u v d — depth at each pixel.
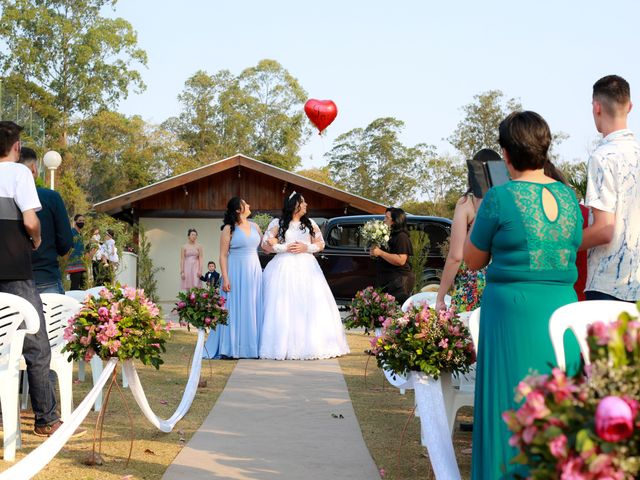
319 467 4.78
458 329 4.32
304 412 6.47
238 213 9.92
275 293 9.91
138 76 50.81
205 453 5.06
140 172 51.69
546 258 3.29
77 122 49.97
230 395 7.20
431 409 4.20
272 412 6.45
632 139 3.94
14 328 4.73
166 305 22.48
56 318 5.59
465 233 4.29
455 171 60.59
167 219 24.41
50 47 48.59
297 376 8.36
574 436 1.85
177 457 4.95
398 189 64.62
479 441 3.39
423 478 4.57
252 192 23.48
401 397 7.23
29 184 5.00
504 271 3.33
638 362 1.91
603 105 3.97
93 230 15.41
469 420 6.06
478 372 3.43
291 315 9.85
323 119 16.56
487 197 3.41
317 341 9.83
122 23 50.28
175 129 64.62
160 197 23.55
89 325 4.80
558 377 1.94
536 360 3.23
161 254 24.36
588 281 4.09
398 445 5.37
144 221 24.33
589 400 1.89
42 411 5.29
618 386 1.89
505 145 3.45
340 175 66.75
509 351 3.28
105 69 49.69
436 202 61.78
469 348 4.34
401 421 6.16
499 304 3.33
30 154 5.90
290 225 10.05
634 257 3.91
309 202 23.00
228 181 23.53
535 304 3.27
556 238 3.30
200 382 7.67
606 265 3.97
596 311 3.09
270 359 9.73
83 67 49.09
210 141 63.59
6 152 5.07
